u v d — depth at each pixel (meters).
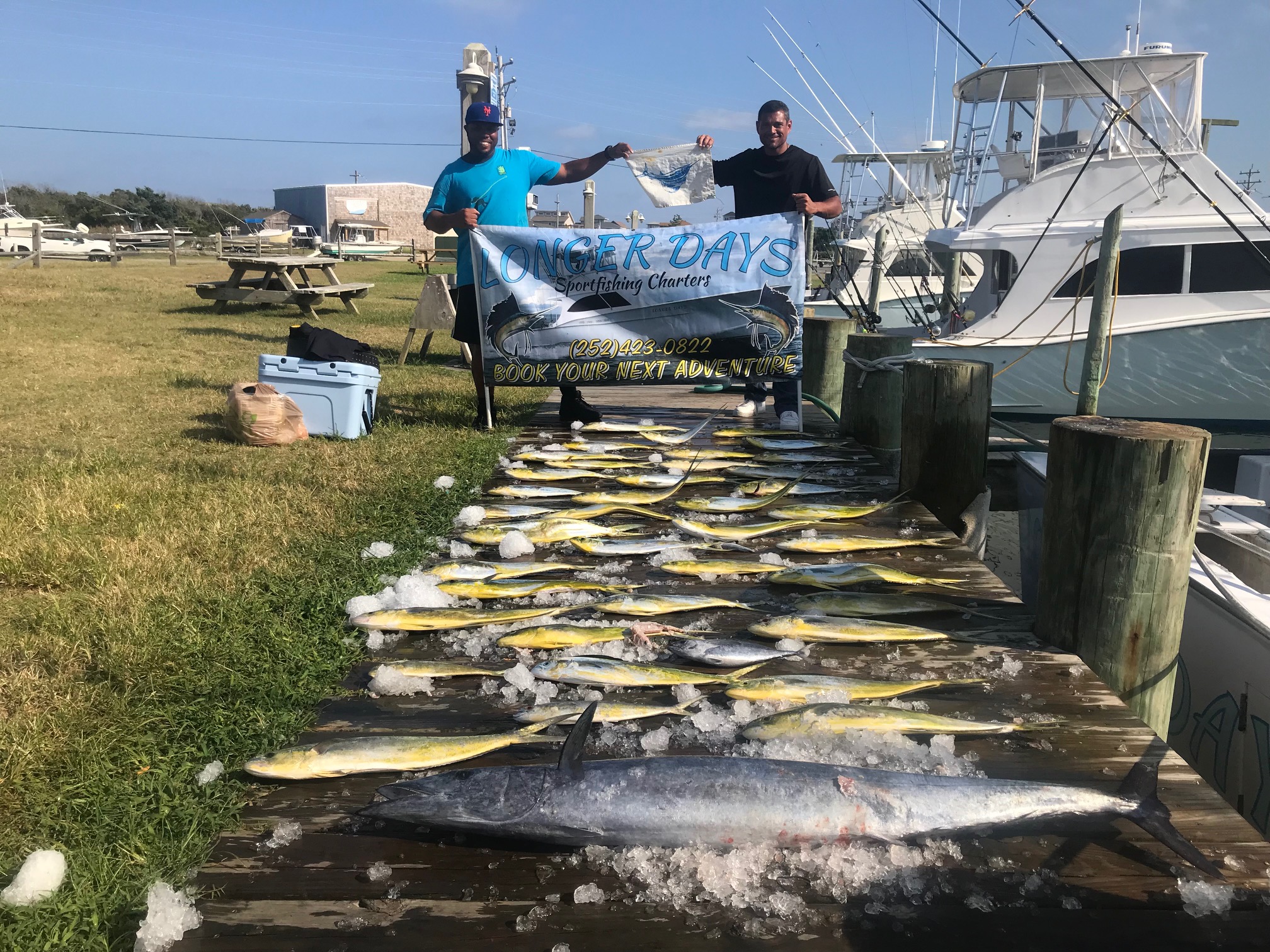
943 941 1.96
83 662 3.63
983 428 5.66
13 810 2.69
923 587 4.10
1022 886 2.12
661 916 2.03
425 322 12.62
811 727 2.73
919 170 18.31
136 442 7.66
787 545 4.60
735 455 6.67
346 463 6.77
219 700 3.21
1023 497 7.66
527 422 8.49
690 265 7.21
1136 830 2.33
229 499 5.74
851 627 3.49
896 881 2.13
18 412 8.92
